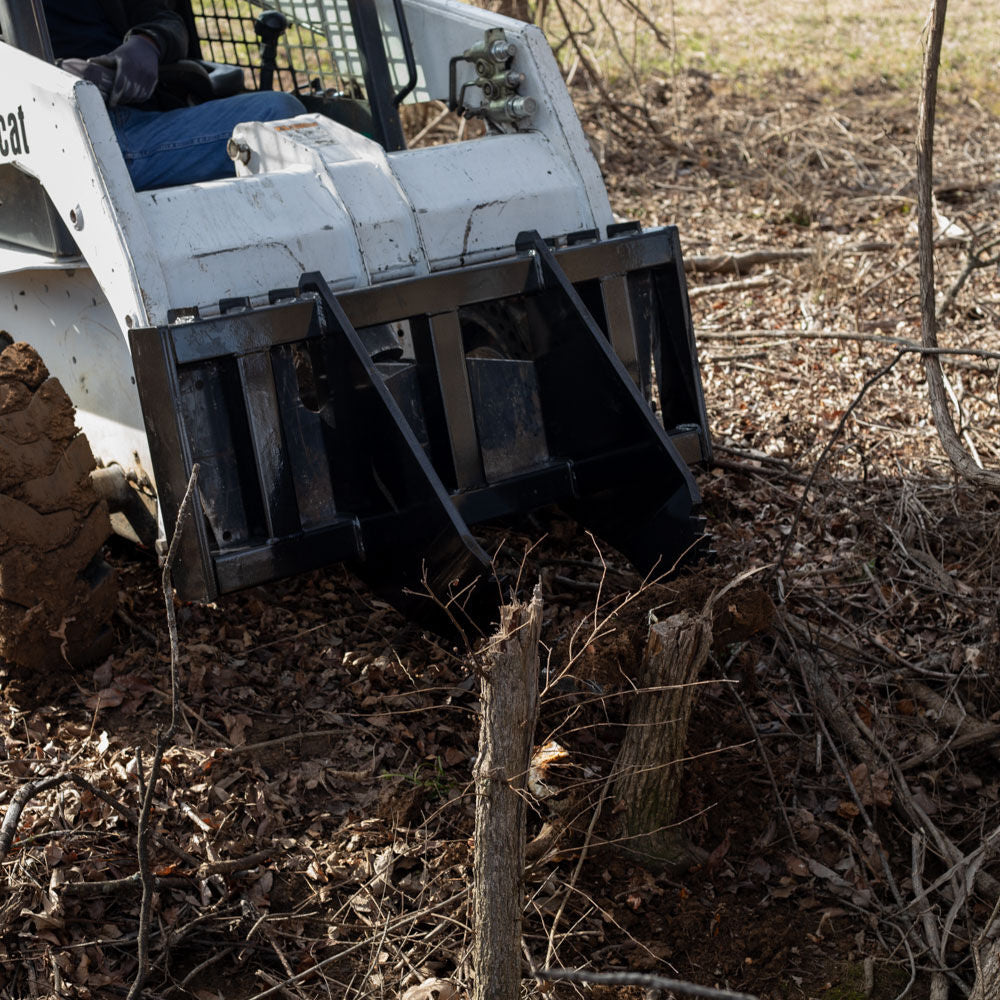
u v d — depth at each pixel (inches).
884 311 275.1
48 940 117.5
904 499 193.2
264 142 161.8
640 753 127.1
